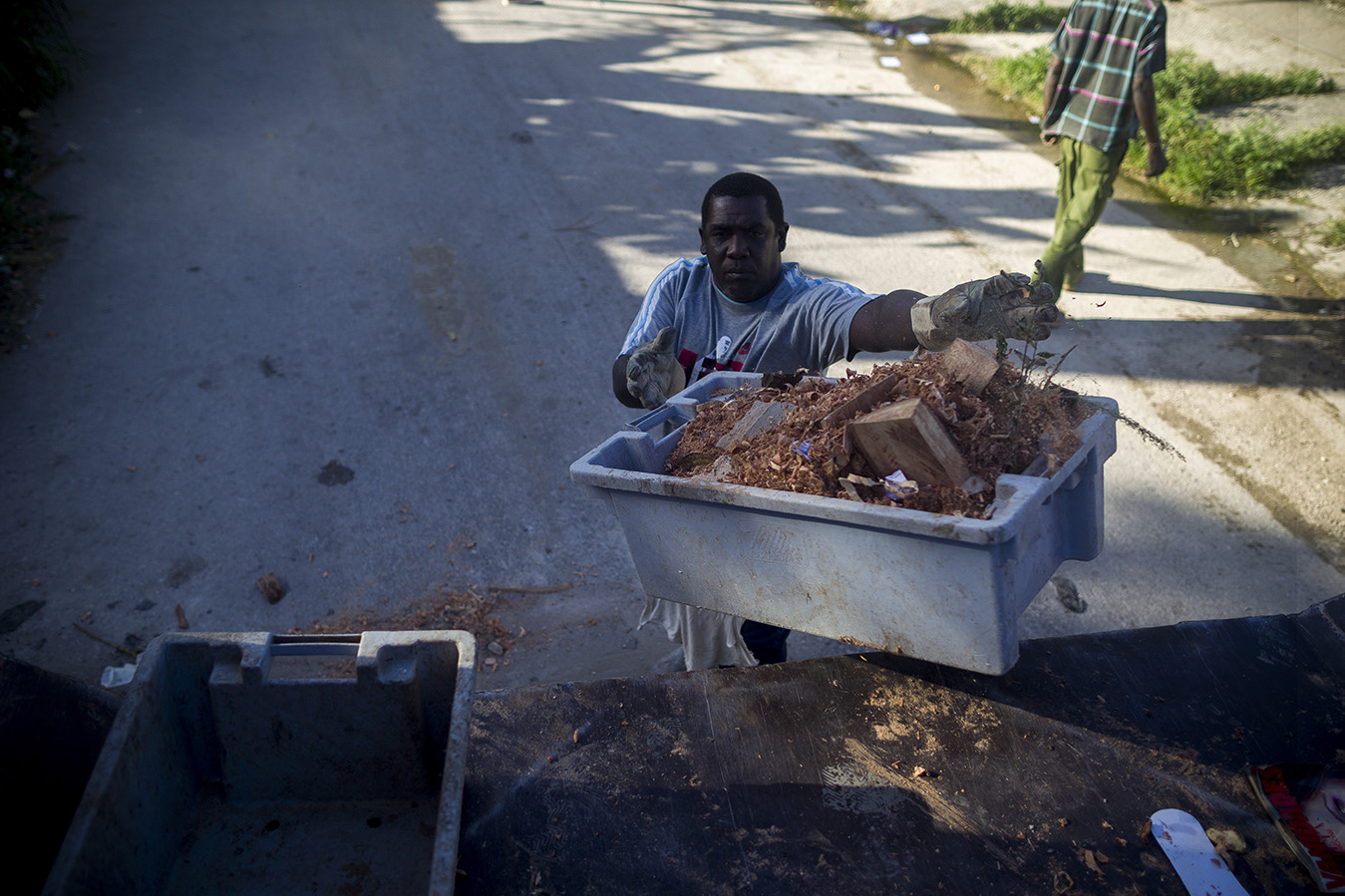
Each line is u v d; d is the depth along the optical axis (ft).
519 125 22.86
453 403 14.06
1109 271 17.28
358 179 20.13
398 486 12.52
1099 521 5.47
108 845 4.14
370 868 4.80
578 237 18.48
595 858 4.73
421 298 16.44
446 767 4.32
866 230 18.72
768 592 5.52
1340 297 16.34
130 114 22.13
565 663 9.98
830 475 5.14
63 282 16.26
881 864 4.63
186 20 27.73
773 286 7.33
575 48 27.55
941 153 22.00
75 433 13.12
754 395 6.45
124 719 4.40
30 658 9.92
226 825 5.04
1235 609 10.55
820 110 24.07
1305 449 12.92
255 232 18.10
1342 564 11.13
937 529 4.42
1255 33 28.02
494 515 12.13
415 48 26.94
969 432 5.01
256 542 11.57
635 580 11.27
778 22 30.01
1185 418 13.53
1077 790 4.93
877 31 29.12
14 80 20.71
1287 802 4.75
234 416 13.61
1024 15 29.14
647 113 23.71
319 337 15.35
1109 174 14.73
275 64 25.36
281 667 10.00
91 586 10.87
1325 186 19.80
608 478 5.70
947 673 5.67
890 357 15.15
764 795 5.00
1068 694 5.51
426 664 4.90
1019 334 5.10
